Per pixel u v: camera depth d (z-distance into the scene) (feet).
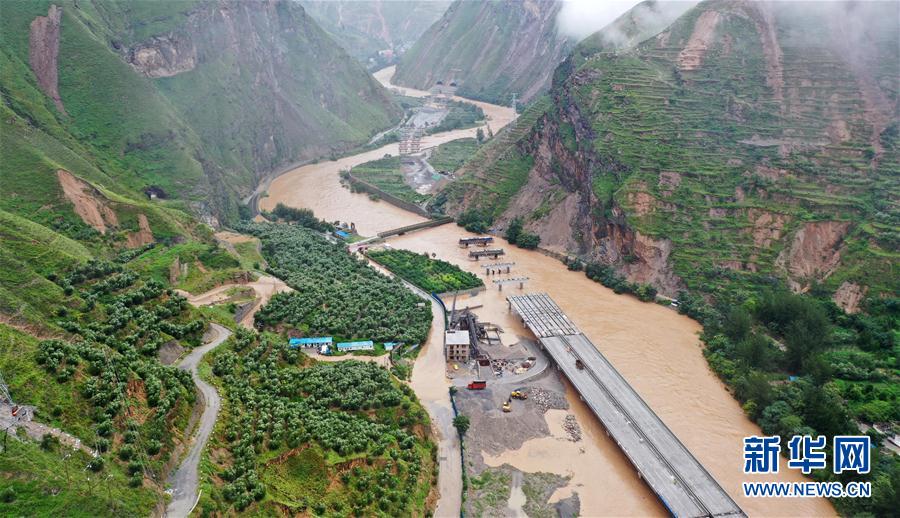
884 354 449.06
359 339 468.34
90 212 529.04
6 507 206.08
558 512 325.01
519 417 399.03
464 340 464.65
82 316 341.00
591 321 536.01
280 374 369.30
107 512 218.59
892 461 338.95
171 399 289.53
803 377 428.15
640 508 328.29
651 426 378.53
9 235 402.31
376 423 353.72
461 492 335.06
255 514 256.11
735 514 310.04
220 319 414.21
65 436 242.58
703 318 528.22
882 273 509.35
